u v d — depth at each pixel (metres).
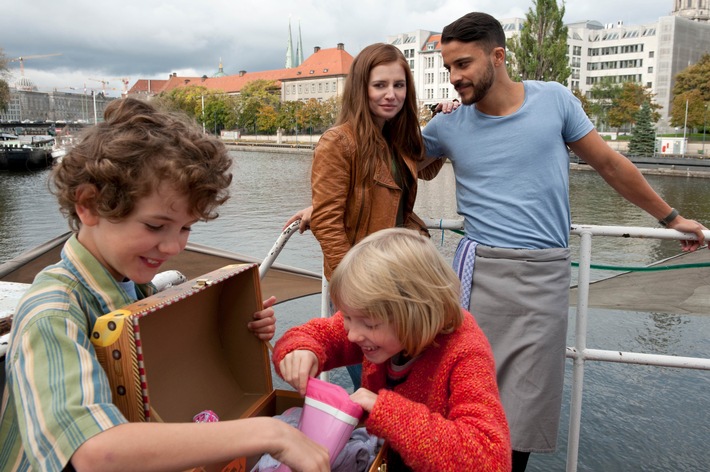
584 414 3.59
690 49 84.88
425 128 2.20
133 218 0.91
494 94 1.93
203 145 0.96
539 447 1.82
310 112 77.00
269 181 21.88
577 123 1.93
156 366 1.07
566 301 1.88
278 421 0.89
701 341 5.17
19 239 12.33
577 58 88.06
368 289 1.05
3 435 0.90
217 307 1.26
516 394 1.83
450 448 0.98
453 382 1.13
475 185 1.99
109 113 0.97
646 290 3.03
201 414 1.11
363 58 1.96
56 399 0.77
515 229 1.90
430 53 80.88
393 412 1.01
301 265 7.70
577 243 8.91
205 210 0.98
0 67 44.47
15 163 34.78
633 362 1.88
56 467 0.74
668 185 29.38
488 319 1.89
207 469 1.00
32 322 0.84
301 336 1.29
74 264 0.96
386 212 2.01
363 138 1.94
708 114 56.38
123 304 0.99
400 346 1.11
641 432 3.33
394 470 1.13
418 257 1.09
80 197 0.91
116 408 0.79
